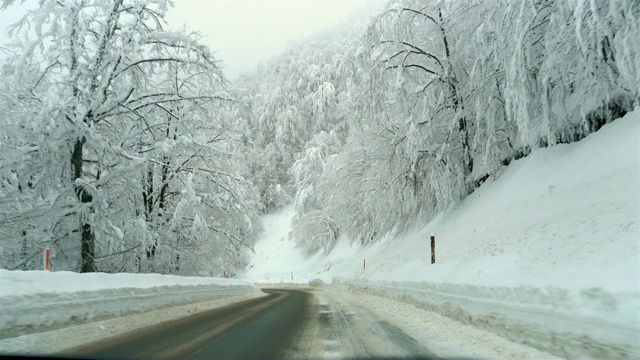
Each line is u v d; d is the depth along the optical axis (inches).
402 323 354.3
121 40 587.2
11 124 560.7
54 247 601.9
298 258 2239.2
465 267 446.9
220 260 967.0
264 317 401.7
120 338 272.5
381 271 890.1
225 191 816.9
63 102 504.7
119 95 603.8
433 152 861.2
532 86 558.6
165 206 827.4
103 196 557.3
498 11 608.1
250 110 714.2
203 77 681.0
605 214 358.9
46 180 560.4
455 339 268.8
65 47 554.3
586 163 480.1
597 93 484.7
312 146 2413.9
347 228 1568.7
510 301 259.3
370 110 850.8
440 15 848.9
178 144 673.6
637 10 393.4
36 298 265.9
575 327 199.5
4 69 551.8
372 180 1106.7
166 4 609.3
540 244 388.2
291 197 2977.4
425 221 932.6
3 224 581.3
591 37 430.6
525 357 210.7
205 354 224.4
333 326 336.5
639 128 431.2
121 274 393.7
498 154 732.7
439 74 856.9
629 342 171.6
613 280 200.7
